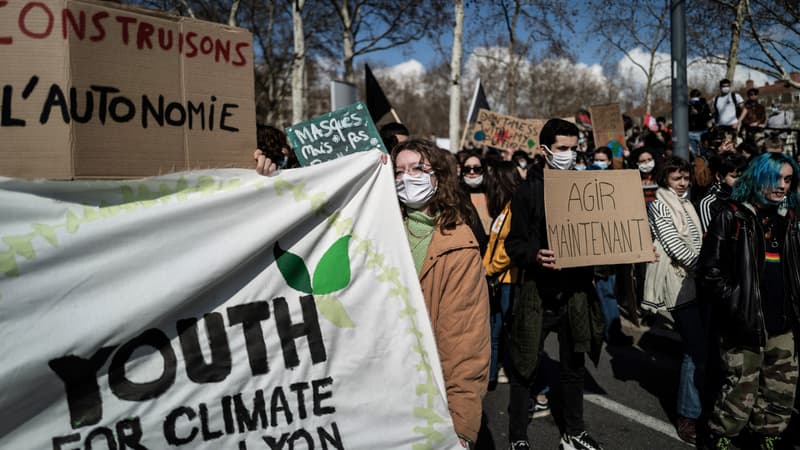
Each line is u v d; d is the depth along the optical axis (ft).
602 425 12.25
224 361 5.25
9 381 4.33
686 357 11.46
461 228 6.98
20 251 4.51
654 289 12.05
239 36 5.67
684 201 12.77
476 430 6.31
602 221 10.05
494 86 97.40
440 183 7.13
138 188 5.03
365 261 6.06
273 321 5.54
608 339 17.37
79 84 4.70
